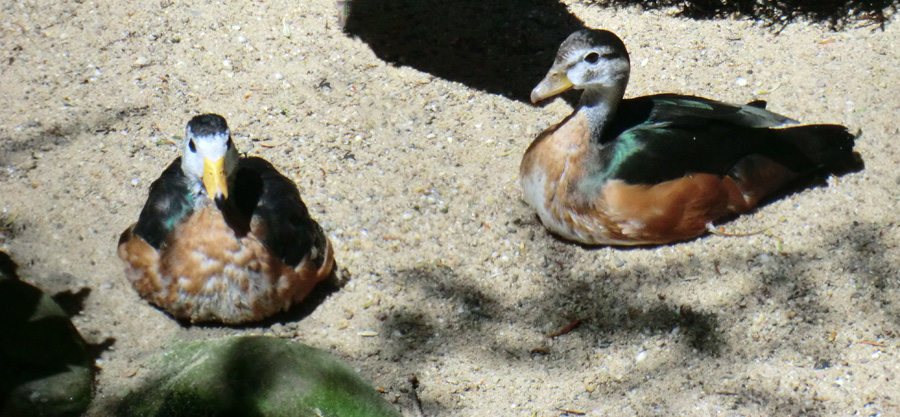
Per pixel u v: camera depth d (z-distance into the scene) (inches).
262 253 257.4
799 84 370.0
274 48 379.6
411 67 378.9
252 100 355.9
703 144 299.1
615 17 410.9
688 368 269.9
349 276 293.3
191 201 258.8
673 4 415.5
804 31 398.3
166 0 394.9
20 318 250.7
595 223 296.7
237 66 369.7
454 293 291.1
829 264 298.5
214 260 254.8
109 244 294.2
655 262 302.4
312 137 343.3
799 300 288.0
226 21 389.4
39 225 297.4
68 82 352.2
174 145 333.4
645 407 259.1
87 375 250.4
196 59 370.3
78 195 309.1
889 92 363.3
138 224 267.0
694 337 278.5
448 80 374.9
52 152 323.9
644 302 289.7
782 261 300.0
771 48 390.0
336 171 330.3
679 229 300.2
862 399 259.8
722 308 286.7
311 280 272.1
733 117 306.5
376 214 315.3
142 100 349.7
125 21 382.3
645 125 298.4
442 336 278.1
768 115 312.0
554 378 267.1
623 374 268.8
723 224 313.9
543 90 290.4
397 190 325.1
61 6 385.1
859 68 376.5
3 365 240.8
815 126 321.4
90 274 283.7
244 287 259.3
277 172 286.7
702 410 257.9
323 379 249.4
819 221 313.6
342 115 353.7
